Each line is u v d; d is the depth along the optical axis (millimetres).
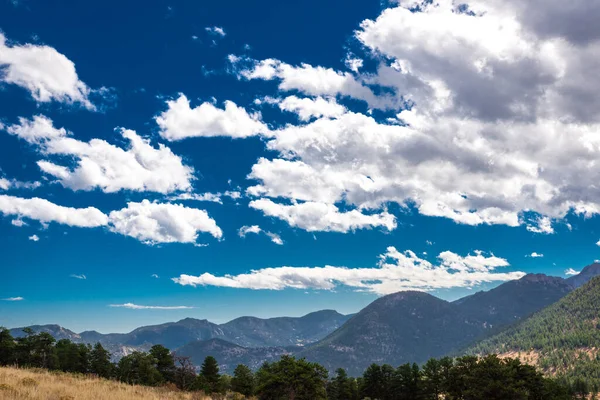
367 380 139125
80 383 28953
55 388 22672
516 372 99062
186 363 106312
